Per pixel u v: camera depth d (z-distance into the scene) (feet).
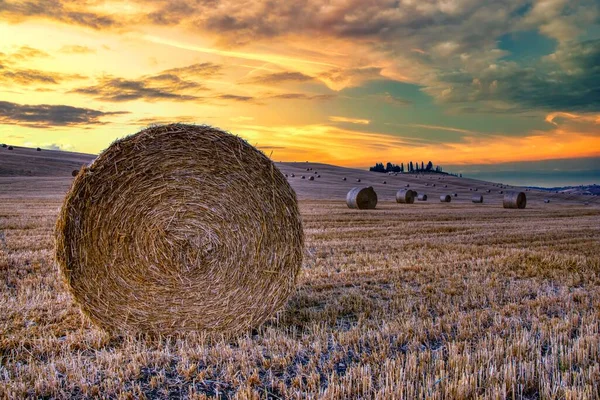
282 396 15.20
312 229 60.03
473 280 31.42
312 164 361.10
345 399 14.69
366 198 107.14
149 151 22.12
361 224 68.13
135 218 21.79
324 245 46.42
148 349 19.35
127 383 15.98
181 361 17.78
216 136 22.88
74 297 21.25
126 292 21.59
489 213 103.60
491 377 15.55
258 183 23.08
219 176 22.68
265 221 22.99
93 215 21.33
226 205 22.59
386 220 75.36
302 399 14.90
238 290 22.45
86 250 21.30
